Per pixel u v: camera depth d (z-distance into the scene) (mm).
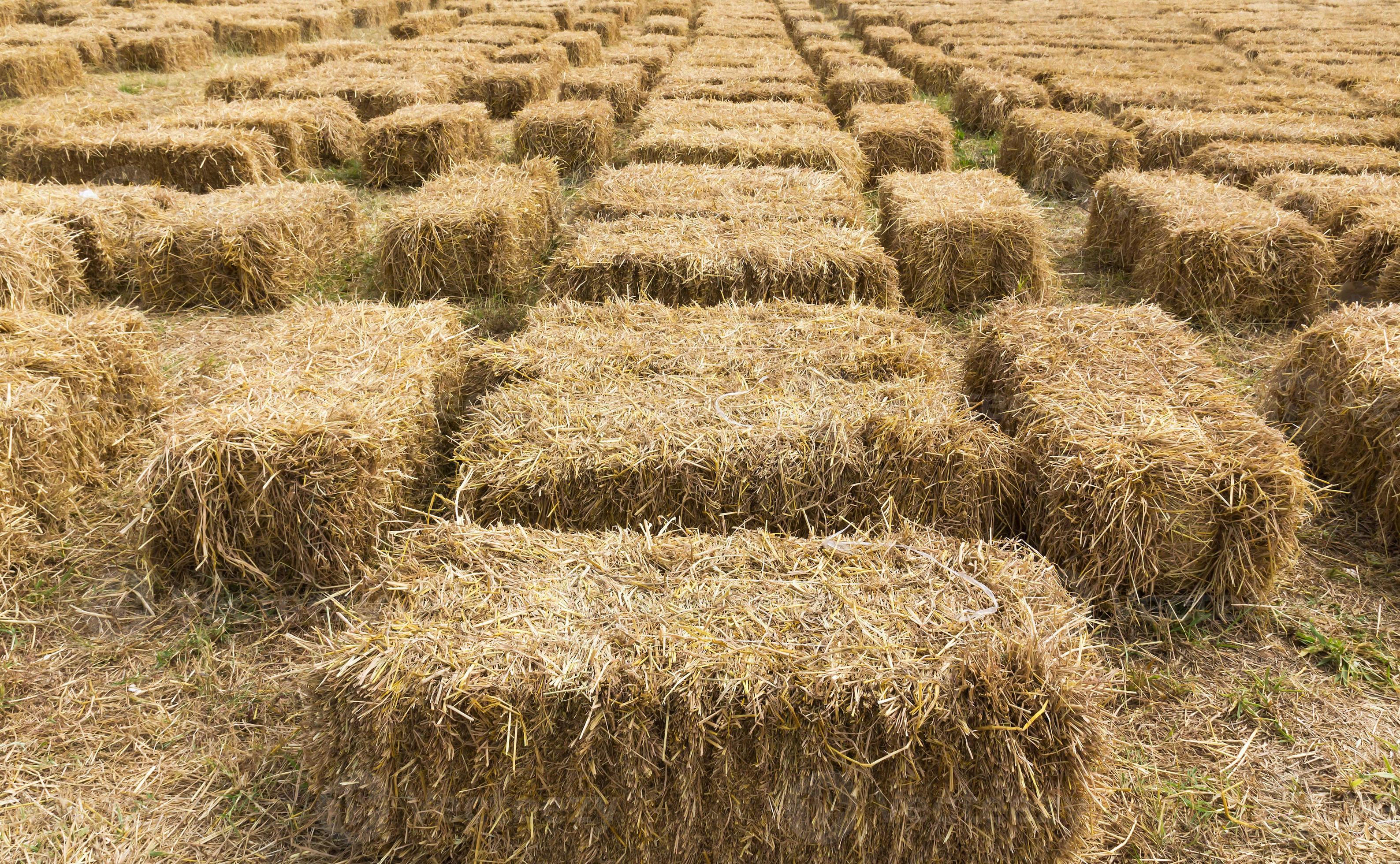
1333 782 3096
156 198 7227
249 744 3152
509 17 18172
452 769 2545
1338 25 19891
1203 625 3816
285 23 17453
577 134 9680
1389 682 3506
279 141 9250
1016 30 18656
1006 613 2824
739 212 6543
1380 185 7633
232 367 4391
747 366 4387
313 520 3697
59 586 3840
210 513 3654
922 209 6777
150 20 16422
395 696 2504
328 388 4156
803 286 5785
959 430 3854
